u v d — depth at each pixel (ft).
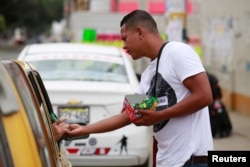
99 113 22.47
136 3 110.42
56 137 13.05
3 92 8.20
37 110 9.41
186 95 12.93
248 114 45.98
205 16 61.62
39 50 26.63
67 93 22.34
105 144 22.35
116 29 69.92
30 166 8.00
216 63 56.29
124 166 23.45
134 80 24.49
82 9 148.77
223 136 35.94
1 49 201.46
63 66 24.98
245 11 46.47
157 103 12.83
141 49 13.48
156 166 13.65
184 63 12.74
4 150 7.77
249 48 45.42
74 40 72.95
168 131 13.08
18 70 9.48
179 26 44.96
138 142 22.59
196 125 13.07
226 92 51.70
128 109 12.84
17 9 236.43
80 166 23.13
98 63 25.36
